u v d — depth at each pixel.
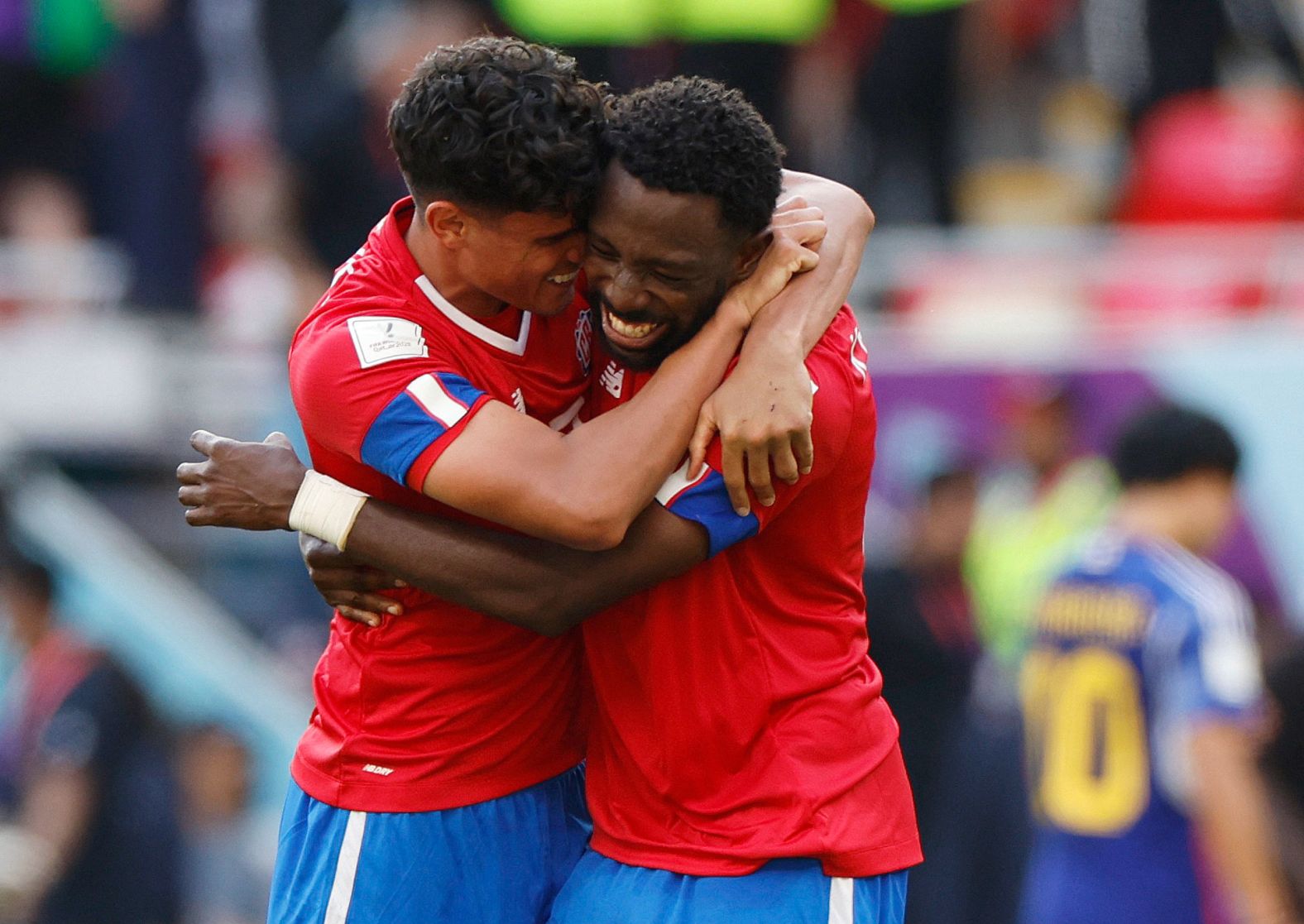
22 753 24.53
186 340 27.92
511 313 10.77
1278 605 25.84
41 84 31.17
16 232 31.12
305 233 28.78
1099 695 18.88
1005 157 31.59
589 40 28.59
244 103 31.20
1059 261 28.59
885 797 11.12
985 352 26.00
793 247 10.79
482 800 11.35
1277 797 19.25
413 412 10.25
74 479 27.20
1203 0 32.25
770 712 10.88
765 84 28.97
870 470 11.26
